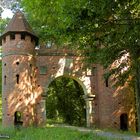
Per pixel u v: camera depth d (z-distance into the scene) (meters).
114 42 21.12
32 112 40.28
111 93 42.28
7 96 39.91
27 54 41.09
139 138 25.98
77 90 53.66
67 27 18.69
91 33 19.12
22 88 39.91
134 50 22.58
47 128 36.09
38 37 42.50
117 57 24.73
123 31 18.19
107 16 17.66
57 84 54.56
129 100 42.62
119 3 16.67
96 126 42.97
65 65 43.16
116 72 30.34
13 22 41.72
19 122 39.88
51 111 56.75
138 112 26.55
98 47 23.05
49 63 42.88
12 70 40.25
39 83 42.19
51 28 27.58
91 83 43.84
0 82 57.88
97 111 43.50
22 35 41.56
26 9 32.56
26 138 25.58
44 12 27.58
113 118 41.91
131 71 27.72
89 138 25.00
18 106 39.34
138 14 18.69
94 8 16.84
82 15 17.47
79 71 43.50
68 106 54.38
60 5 22.78
